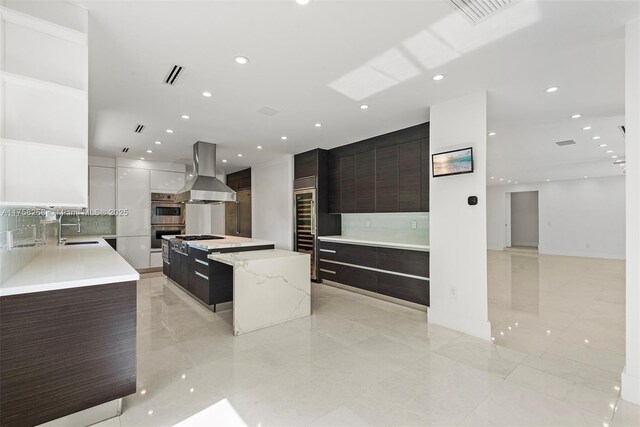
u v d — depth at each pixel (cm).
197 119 364
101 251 299
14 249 183
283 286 330
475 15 177
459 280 303
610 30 191
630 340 187
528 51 216
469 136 292
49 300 156
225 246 379
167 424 167
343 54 220
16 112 152
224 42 204
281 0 163
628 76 185
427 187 375
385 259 412
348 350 261
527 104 318
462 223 301
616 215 845
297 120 370
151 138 452
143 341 280
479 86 273
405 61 230
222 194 458
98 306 170
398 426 165
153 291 472
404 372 223
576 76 254
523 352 257
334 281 496
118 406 175
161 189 638
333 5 167
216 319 343
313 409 180
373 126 395
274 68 240
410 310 373
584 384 207
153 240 630
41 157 158
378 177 442
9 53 150
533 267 687
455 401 188
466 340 281
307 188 548
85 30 168
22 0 153
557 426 165
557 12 174
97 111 334
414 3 166
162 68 239
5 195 150
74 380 162
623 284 514
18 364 148
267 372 223
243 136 444
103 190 587
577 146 501
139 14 173
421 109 332
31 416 151
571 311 369
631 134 185
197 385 206
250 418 172
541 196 971
